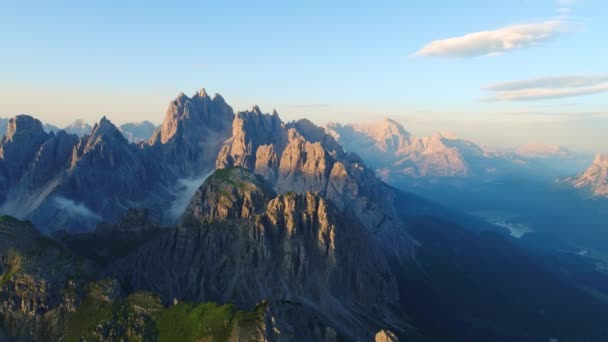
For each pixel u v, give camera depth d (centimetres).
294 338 14800
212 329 14075
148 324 15088
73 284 16338
